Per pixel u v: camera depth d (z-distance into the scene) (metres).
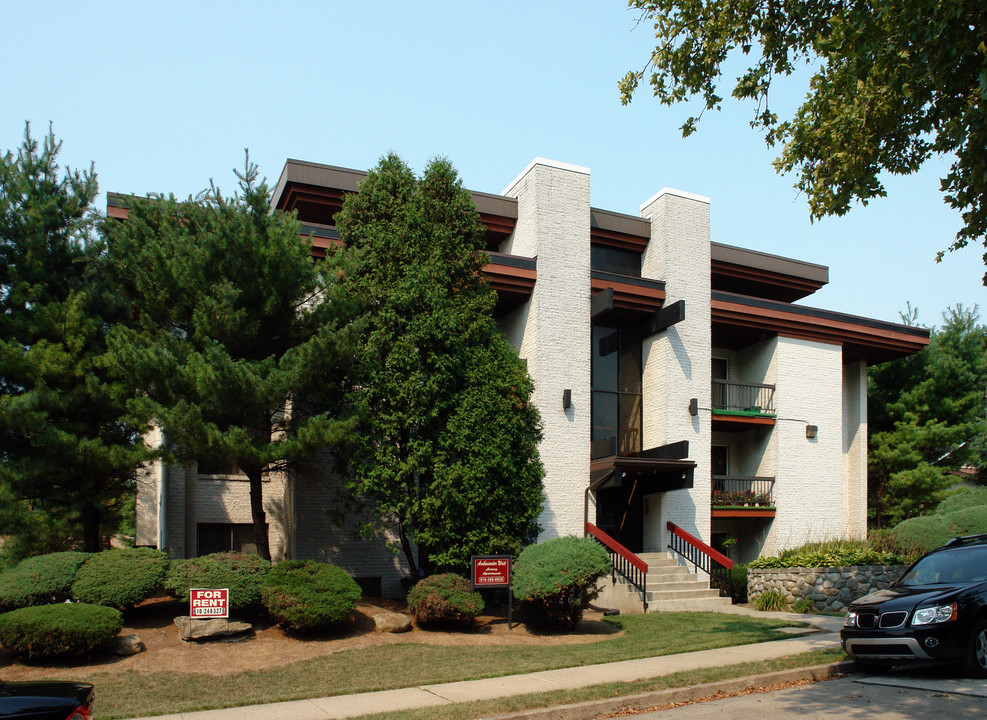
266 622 13.34
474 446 15.41
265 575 13.20
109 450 13.30
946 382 29.48
